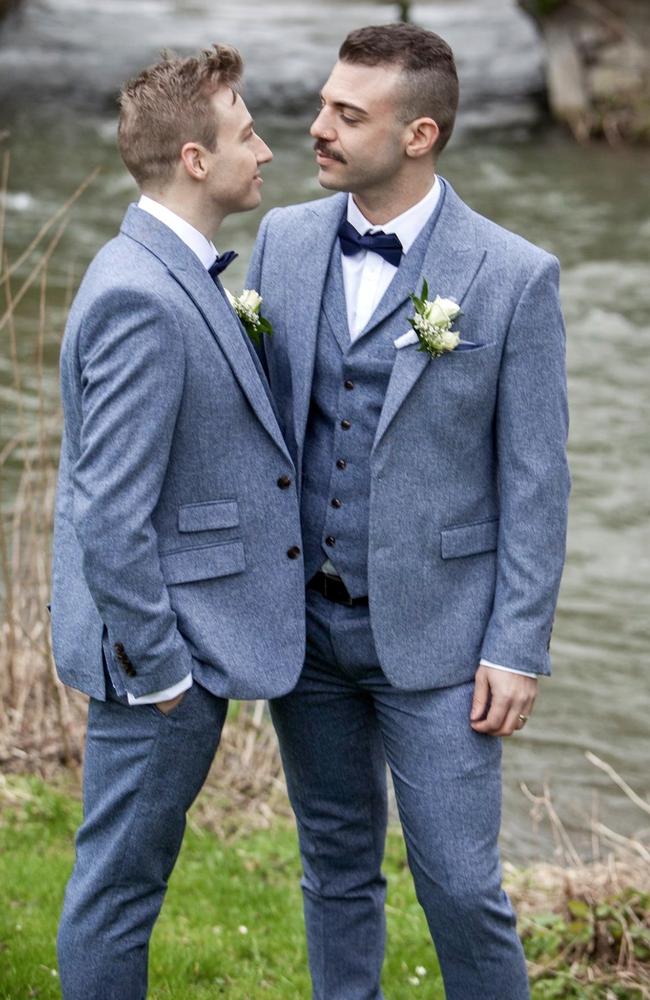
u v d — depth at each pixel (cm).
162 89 271
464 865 283
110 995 284
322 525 295
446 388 280
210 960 362
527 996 292
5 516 627
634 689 564
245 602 280
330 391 292
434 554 287
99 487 259
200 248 278
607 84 1541
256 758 494
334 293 293
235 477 277
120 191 1228
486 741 288
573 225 1189
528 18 1941
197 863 424
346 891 316
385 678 294
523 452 283
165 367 262
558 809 482
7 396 784
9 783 458
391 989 360
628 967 363
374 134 277
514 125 1545
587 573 660
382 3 2214
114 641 264
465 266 283
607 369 900
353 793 311
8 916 375
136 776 275
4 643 504
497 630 285
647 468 769
